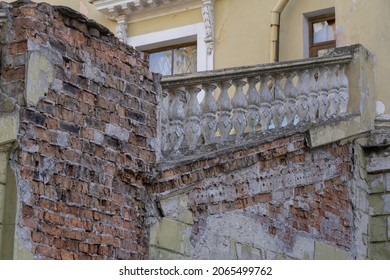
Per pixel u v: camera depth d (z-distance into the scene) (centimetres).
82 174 934
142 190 1023
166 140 1067
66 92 928
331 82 1388
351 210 1396
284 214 1235
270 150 1208
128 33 1955
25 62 887
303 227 1273
